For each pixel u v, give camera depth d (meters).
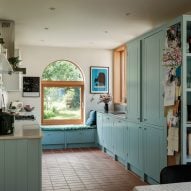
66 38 6.20
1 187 3.06
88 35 5.91
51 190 3.93
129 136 4.91
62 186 4.10
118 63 7.55
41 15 4.45
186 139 3.22
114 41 6.53
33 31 5.53
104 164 5.38
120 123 5.37
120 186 4.14
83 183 4.25
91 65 7.46
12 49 4.83
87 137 7.02
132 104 4.79
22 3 3.88
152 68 4.06
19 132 3.38
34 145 3.11
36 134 3.23
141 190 1.48
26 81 7.03
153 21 4.82
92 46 7.18
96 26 5.15
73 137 6.91
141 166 4.41
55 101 7.45
